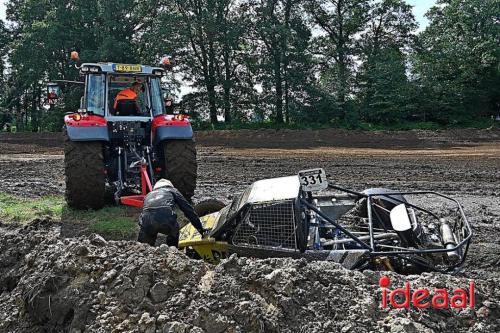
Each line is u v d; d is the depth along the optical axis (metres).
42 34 34.09
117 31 35.03
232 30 36.25
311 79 37.97
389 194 6.38
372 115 37.91
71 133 8.80
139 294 4.47
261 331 4.12
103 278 4.64
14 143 26.58
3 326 4.90
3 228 8.27
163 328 4.17
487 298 4.48
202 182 13.34
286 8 38.47
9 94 40.09
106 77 9.64
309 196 6.08
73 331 4.41
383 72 37.84
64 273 4.82
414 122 38.03
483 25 40.91
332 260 5.33
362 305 4.32
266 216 5.64
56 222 8.47
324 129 32.59
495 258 6.99
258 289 4.48
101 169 8.91
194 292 4.43
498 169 15.91
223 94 38.66
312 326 4.18
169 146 9.33
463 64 39.72
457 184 12.95
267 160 18.67
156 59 35.16
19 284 5.28
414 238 5.59
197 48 38.81
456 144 26.16
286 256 5.48
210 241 5.92
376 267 5.45
